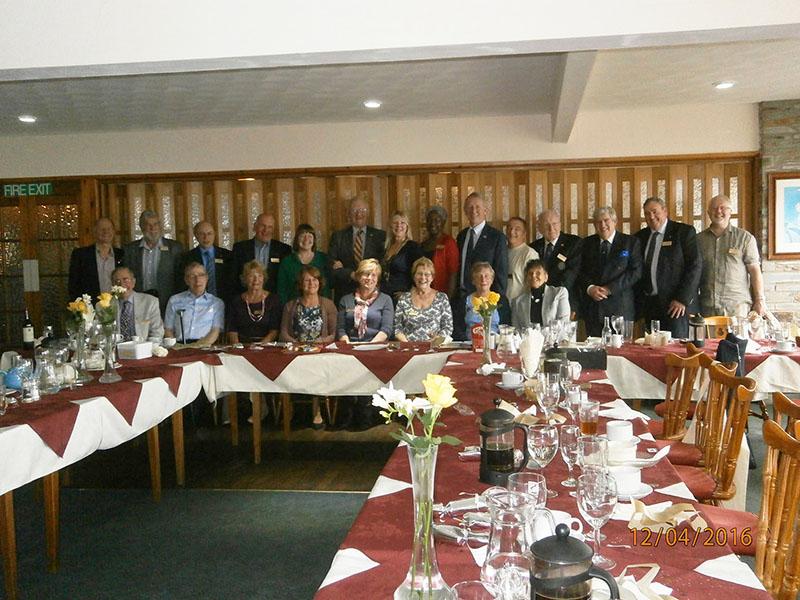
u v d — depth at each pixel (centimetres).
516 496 146
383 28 350
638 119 703
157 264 722
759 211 692
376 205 765
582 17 338
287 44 354
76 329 390
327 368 454
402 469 207
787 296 685
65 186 781
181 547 339
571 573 104
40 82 557
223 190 780
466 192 752
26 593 295
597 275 636
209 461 489
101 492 427
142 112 671
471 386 330
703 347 455
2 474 253
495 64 534
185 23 359
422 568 128
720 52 512
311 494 414
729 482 263
